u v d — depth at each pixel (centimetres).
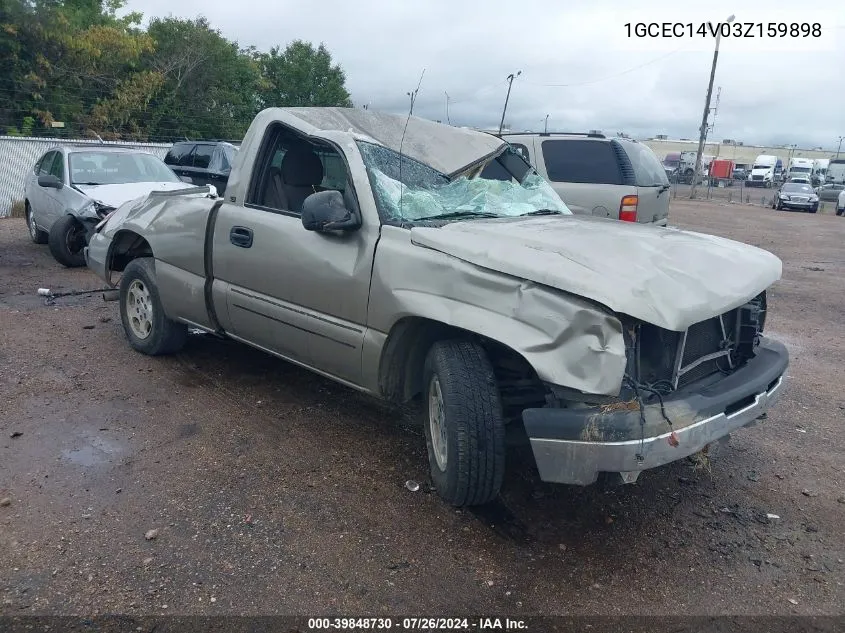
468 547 347
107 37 2459
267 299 463
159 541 341
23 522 352
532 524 370
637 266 331
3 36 2230
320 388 544
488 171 484
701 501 400
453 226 387
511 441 377
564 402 322
